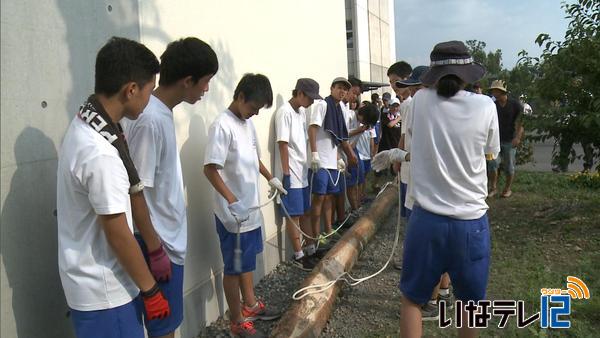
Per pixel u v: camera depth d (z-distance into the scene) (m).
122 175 1.77
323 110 5.23
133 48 1.84
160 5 3.15
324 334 3.51
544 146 15.93
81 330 1.84
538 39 5.32
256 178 3.52
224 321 3.81
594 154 5.42
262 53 4.76
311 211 5.35
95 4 2.48
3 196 1.87
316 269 4.09
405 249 2.66
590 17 5.07
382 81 21.14
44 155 2.08
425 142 2.53
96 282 1.81
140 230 2.07
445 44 2.56
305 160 4.89
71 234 1.81
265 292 4.36
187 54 2.37
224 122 3.25
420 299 2.64
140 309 2.00
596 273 4.25
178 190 2.48
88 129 1.78
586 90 5.01
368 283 4.45
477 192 2.50
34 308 2.02
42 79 2.08
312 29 6.40
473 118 2.44
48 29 2.12
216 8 3.88
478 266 2.54
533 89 5.52
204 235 3.64
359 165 7.21
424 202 2.52
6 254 1.88
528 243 5.16
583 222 5.64
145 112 2.25
